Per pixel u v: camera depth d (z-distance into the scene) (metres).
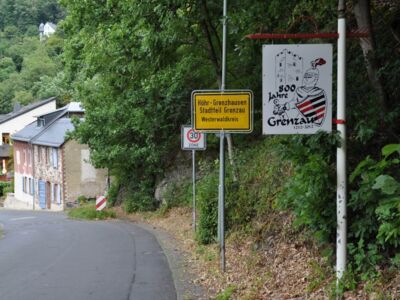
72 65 23.08
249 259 8.86
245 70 14.08
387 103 6.55
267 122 6.12
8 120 73.19
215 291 7.99
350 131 6.46
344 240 6.02
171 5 10.84
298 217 7.34
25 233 18.50
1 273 10.35
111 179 38.47
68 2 19.48
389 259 6.01
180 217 19.16
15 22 114.50
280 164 10.28
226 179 12.01
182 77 15.71
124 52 14.51
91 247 13.69
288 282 7.22
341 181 5.99
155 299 7.91
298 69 6.07
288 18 8.42
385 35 7.24
